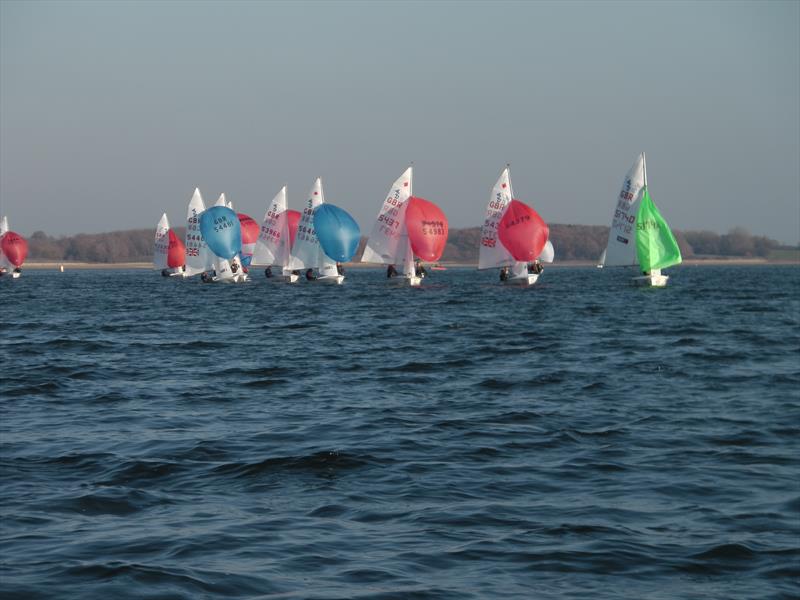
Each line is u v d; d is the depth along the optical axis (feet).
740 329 363.76
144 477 113.39
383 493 106.63
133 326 383.86
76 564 79.05
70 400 179.11
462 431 145.79
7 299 631.15
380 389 196.65
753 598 73.77
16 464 119.85
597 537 89.35
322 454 125.59
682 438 140.67
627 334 339.57
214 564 79.92
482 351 278.26
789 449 132.57
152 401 178.29
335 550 84.69
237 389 196.03
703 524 94.22
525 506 100.94
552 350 280.72
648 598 73.67
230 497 104.06
